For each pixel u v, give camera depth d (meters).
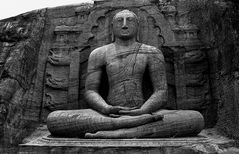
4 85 5.52
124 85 5.53
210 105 6.07
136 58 5.73
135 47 5.90
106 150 4.23
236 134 5.00
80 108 6.25
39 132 5.91
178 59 6.45
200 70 6.34
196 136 4.79
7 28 6.42
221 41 5.82
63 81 6.45
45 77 6.48
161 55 5.85
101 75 5.87
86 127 4.75
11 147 5.29
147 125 4.62
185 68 6.38
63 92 6.39
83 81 6.43
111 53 5.87
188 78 6.29
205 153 4.22
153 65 5.70
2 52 6.07
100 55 5.90
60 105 6.27
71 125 4.80
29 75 6.15
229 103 5.34
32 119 6.02
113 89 5.60
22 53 5.96
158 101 5.25
